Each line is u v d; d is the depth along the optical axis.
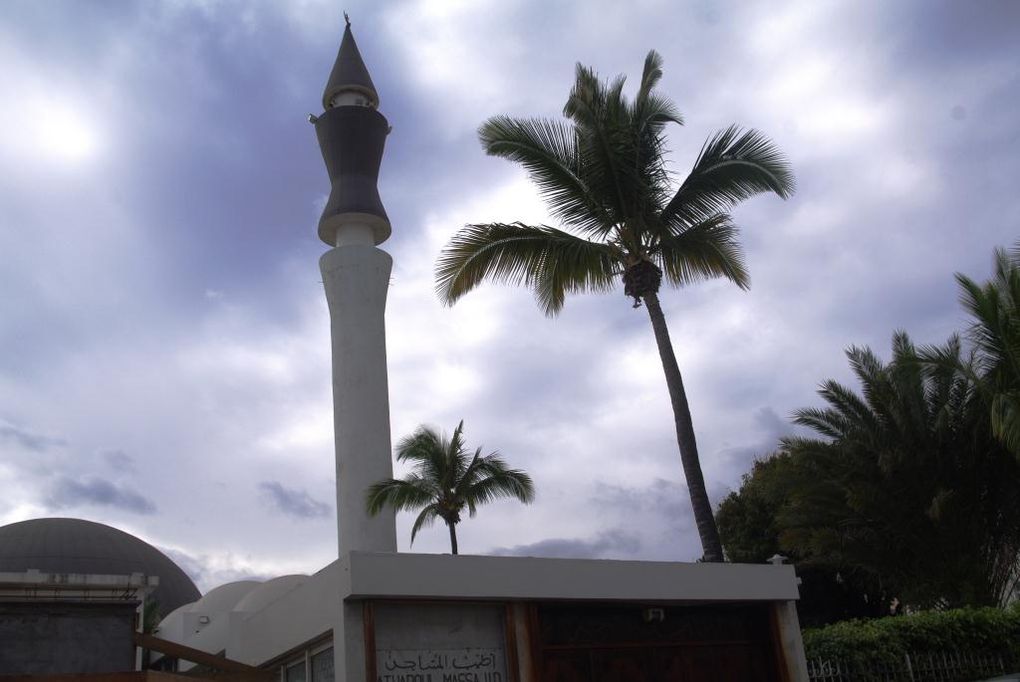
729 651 17.22
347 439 28.78
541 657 14.85
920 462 26.23
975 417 25.47
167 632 34.16
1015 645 21.50
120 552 54.38
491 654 14.55
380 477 28.45
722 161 21.23
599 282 22.19
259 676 16.28
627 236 21.56
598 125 20.97
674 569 16.47
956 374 25.50
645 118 21.39
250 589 37.16
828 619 34.78
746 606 17.69
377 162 33.16
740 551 37.59
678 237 21.92
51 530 53.72
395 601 13.88
